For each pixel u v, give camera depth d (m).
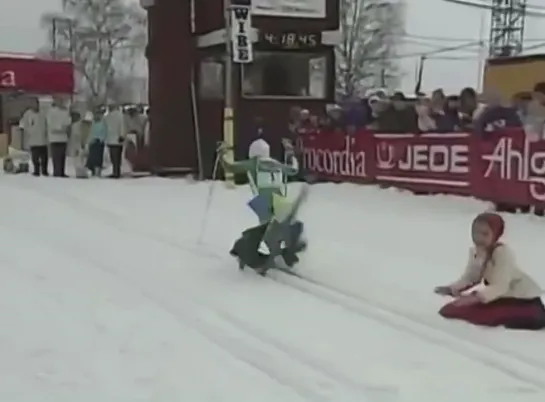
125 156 21.27
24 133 20.05
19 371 4.67
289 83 17.77
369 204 12.20
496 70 19.67
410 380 4.50
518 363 4.79
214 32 17.31
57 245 8.84
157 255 8.23
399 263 7.79
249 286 6.85
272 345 5.15
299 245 7.55
